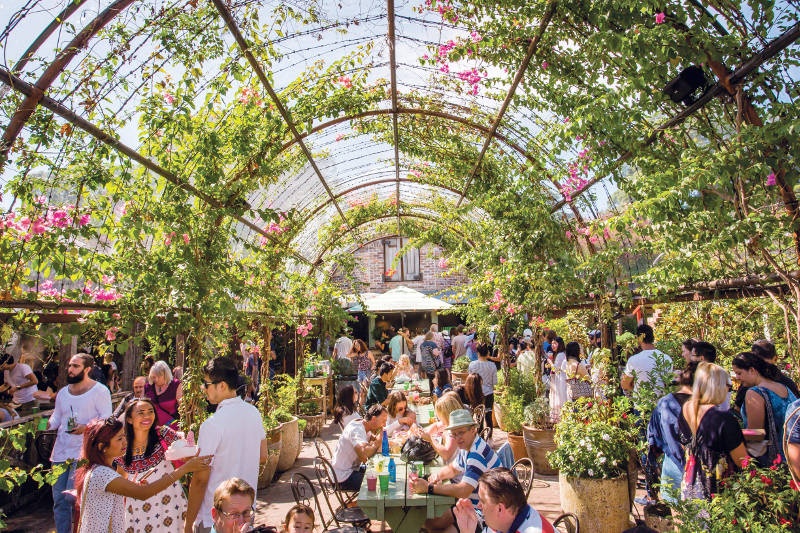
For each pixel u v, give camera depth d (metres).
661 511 3.59
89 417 4.36
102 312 3.66
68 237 3.24
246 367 10.18
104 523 2.72
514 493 2.34
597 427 4.45
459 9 4.05
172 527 3.16
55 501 4.25
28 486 5.89
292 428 6.98
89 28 2.82
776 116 3.03
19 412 5.94
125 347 3.77
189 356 4.48
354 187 9.92
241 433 3.20
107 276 3.88
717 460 3.01
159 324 4.02
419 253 18.83
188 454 3.07
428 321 19.30
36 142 2.96
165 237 4.14
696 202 3.38
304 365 9.73
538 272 6.36
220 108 4.48
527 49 4.25
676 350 6.53
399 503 3.68
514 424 6.85
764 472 2.72
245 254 6.59
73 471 4.26
